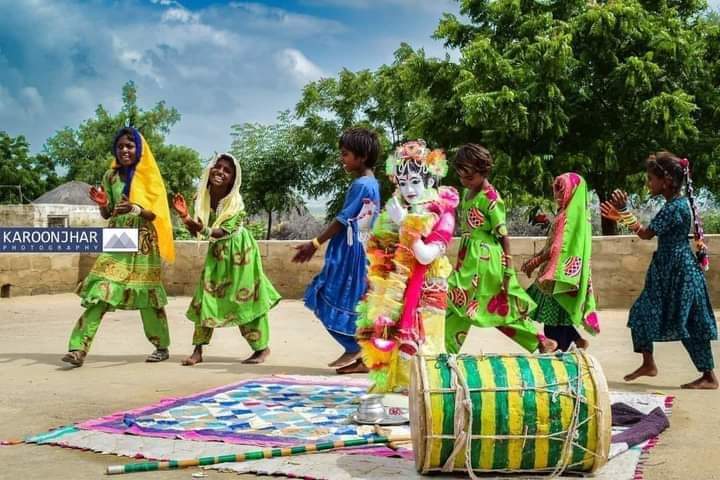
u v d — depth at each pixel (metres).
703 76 25.55
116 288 7.84
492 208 6.64
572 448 4.12
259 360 8.12
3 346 9.45
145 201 7.93
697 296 6.68
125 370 7.68
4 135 60.00
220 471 4.32
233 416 5.50
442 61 27.19
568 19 25.48
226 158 7.86
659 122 23.23
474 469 4.16
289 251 15.08
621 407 5.59
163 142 67.12
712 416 5.71
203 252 15.61
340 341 7.46
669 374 7.48
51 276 16.33
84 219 35.59
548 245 6.95
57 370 7.67
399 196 5.27
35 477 4.27
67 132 68.94
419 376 4.17
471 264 6.69
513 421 4.07
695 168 24.69
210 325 7.85
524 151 23.78
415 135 26.72
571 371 4.25
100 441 4.91
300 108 40.94
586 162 23.77
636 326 6.90
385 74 36.84
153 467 4.34
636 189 26.59
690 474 4.31
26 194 60.19
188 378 7.21
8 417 5.71
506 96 21.72
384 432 4.93
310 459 4.47
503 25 26.33
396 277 5.17
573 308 6.71
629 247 13.12
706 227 32.47
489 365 4.25
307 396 6.17
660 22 24.36
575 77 24.59
